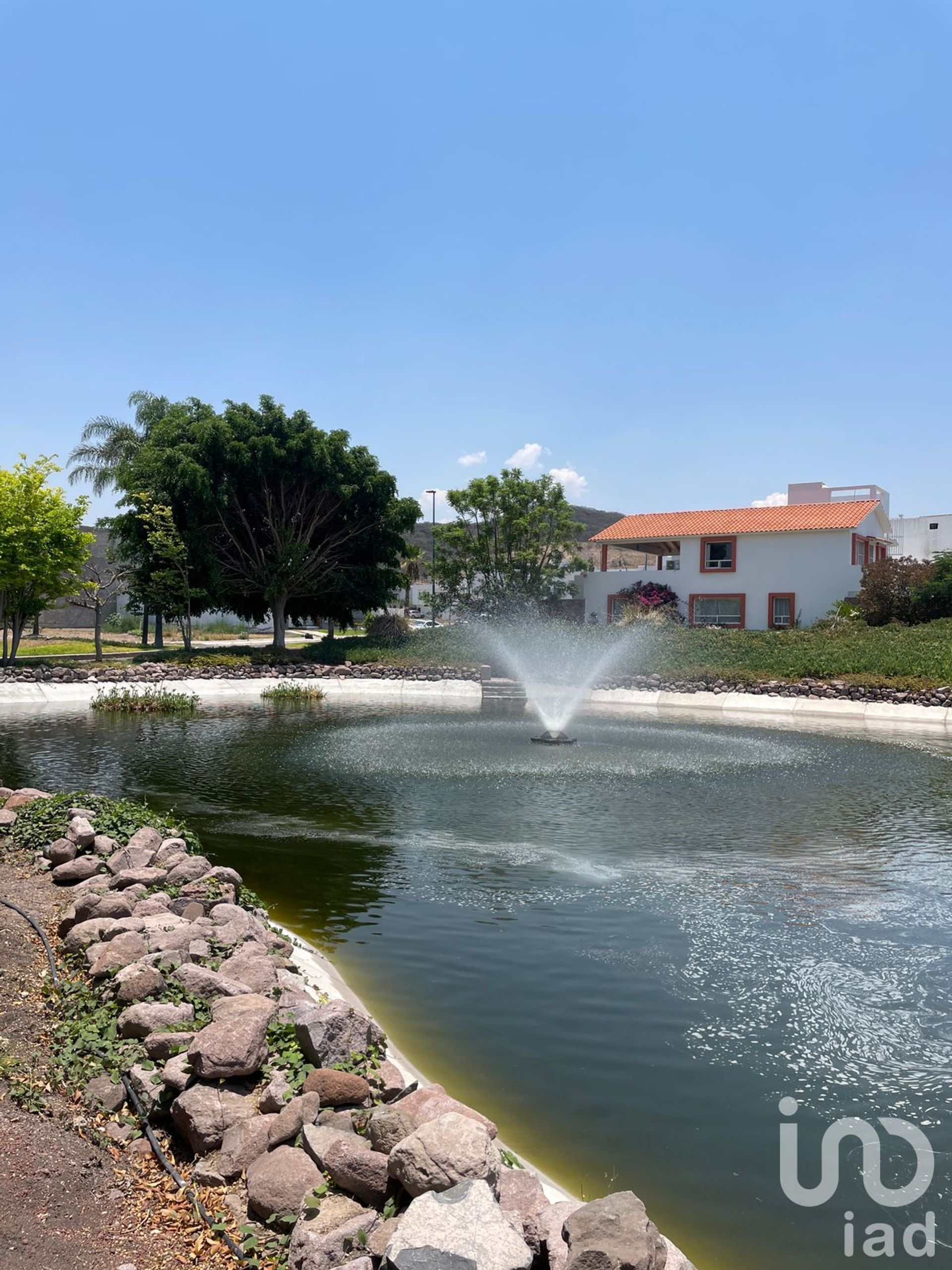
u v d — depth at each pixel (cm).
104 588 3606
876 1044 536
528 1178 373
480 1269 295
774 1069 509
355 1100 424
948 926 734
